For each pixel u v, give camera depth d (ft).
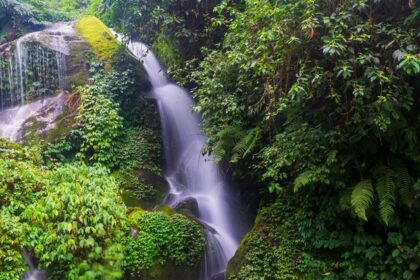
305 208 17.66
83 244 14.60
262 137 20.24
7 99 31.32
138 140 27.58
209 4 27.53
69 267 14.76
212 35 27.58
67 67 30.48
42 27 49.80
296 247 17.29
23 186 17.29
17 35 47.70
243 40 17.37
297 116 17.11
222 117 20.65
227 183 26.40
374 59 13.69
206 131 21.58
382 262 15.40
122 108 28.63
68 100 28.32
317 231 17.01
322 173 15.79
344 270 16.16
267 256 17.33
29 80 30.99
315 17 14.75
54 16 53.06
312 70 15.11
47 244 14.67
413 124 15.24
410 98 13.98
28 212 15.42
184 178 28.60
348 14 14.26
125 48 31.91
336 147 16.11
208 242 20.08
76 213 15.49
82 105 26.96
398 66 12.45
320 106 16.55
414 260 14.56
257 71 16.96
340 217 16.62
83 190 17.04
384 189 14.89
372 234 15.96
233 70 20.30
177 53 30.04
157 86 32.45
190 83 31.32
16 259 14.15
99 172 19.34
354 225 16.42
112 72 29.63
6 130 27.40
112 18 31.96
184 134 30.68
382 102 13.67
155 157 27.73
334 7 14.98
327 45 13.44
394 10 14.89
